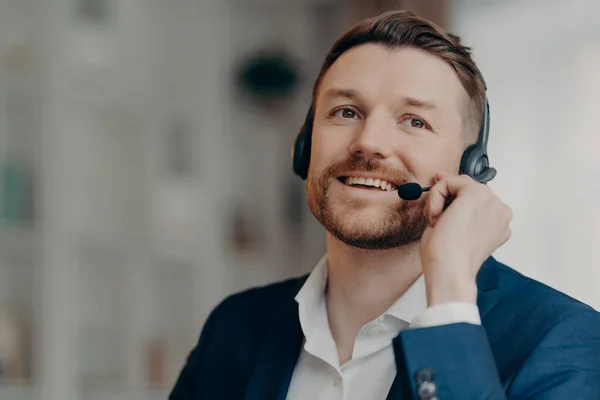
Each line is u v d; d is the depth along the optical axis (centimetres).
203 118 405
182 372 167
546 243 318
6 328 362
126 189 394
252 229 427
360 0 420
